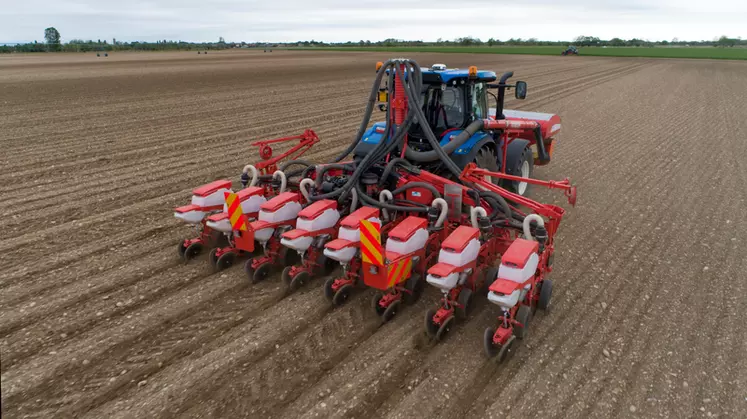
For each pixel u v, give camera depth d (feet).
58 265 19.43
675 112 58.75
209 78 97.71
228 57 210.18
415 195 19.20
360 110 57.98
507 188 26.66
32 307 16.47
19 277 18.42
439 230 17.95
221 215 18.21
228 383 13.07
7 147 38.70
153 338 14.96
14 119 50.31
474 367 13.78
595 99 70.59
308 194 19.56
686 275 18.99
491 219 17.85
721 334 15.26
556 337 15.16
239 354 14.24
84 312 16.22
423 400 12.49
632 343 14.84
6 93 70.38
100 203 26.40
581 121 52.90
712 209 26.03
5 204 26.11
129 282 18.20
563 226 23.80
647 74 113.70
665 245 21.67
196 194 19.29
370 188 19.20
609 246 21.59
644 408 12.26
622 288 18.06
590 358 14.16
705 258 20.43
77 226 23.26
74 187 29.04
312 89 79.51
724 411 12.17
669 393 12.77
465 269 14.98
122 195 27.68
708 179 31.42
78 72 111.45
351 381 13.17
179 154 37.04
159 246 21.26
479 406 12.30
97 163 34.37
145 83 86.53
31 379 13.12
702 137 44.29
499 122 23.66
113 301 16.90
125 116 52.95
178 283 18.20
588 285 18.26
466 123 22.44
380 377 13.33
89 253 20.51
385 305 15.85
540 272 15.71
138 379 13.21
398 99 18.85
